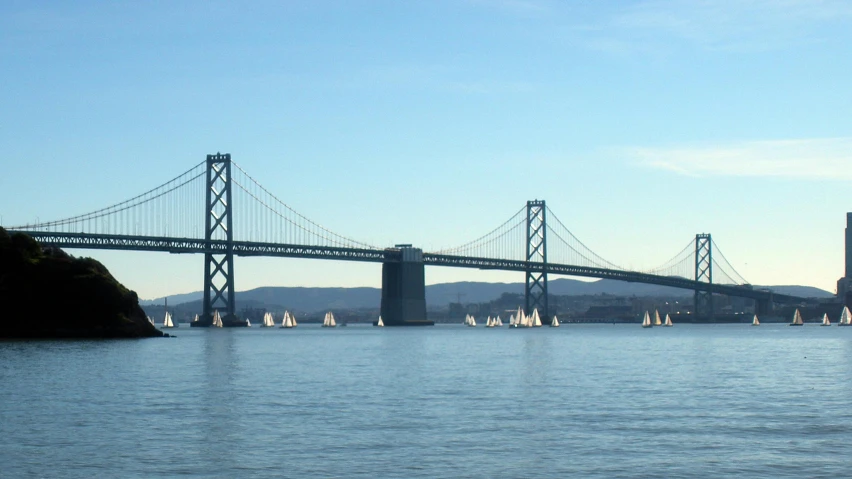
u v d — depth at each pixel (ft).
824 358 485.97
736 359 475.31
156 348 540.93
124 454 184.55
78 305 622.95
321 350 568.82
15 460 179.11
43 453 185.16
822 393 290.15
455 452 187.32
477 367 406.00
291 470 171.94
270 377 343.05
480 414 237.45
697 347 635.25
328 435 205.05
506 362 445.37
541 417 232.12
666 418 231.30
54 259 633.20
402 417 231.30
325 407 249.96
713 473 170.60
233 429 212.23
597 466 175.52
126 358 437.17
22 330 602.03
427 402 262.26
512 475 168.86
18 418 228.02
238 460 179.52
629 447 192.95
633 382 327.67
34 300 610.24
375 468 173.58
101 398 268.41
